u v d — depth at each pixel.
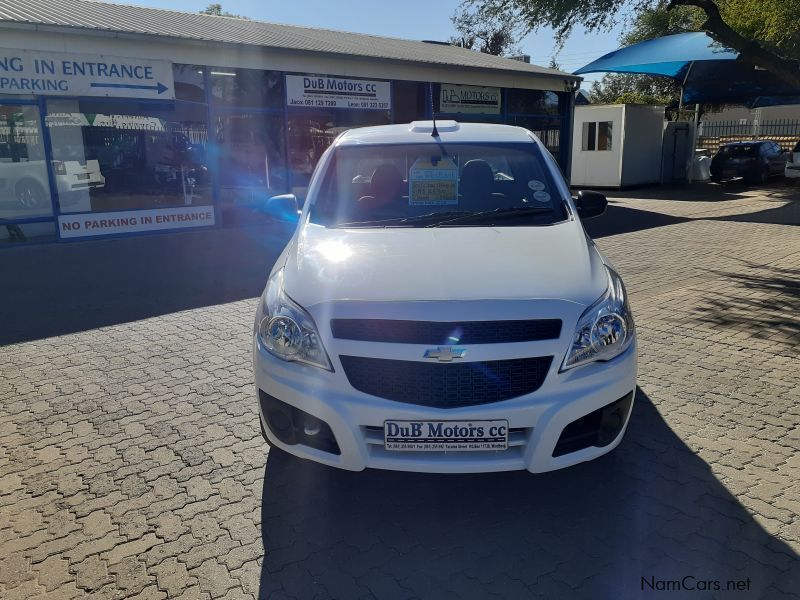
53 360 5.45
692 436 3.96
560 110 19.62
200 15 16.28
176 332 6.21
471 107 17.12
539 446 2.91
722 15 12.05
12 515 3.27
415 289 3.06
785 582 2.72
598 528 3.12
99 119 11.72
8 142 11.15
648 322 6.27
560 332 2.94
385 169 4.29
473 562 2.90
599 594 2.69
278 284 3.41
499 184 4.24
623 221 14.02
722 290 7.50
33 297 7.61
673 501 3.31
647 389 4.66
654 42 18.89
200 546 3.03
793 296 7.15
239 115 13.25
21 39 10.25
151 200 12.47
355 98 14.58
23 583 2.79
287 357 3.10
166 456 3.84
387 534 3.12
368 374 2.96
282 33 15.59
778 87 22.02
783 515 3.16
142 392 4.76
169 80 11.88
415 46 19.05
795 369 5.00
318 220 4.06
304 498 3.41
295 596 2.70
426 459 2.96
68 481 3.58
